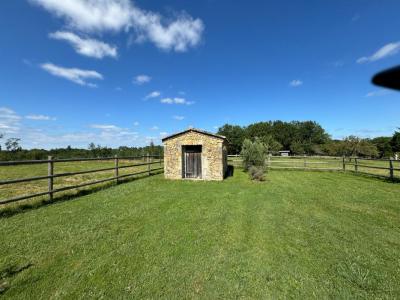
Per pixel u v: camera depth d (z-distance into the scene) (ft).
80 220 20.15
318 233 17.76
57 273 12.14
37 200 26.45
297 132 239.09
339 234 17.57
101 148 123.85
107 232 17.56
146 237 16.72
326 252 14.74
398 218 21.36
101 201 26.89
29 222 19.51
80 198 28.37
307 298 10.46
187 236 16.97
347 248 15.28
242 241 16.26
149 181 43.21
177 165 47.57
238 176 52.03
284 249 15.14
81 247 15.03
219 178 45.93
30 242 15.64
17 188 36.78
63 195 29.32
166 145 48.24
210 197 29.48
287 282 11.62
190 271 12.46
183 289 10.98
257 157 59.31
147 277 11.88
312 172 59.41
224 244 15.75
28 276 11.82
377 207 25.04
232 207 24.77
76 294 10.53
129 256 13.98
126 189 34.42
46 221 19.77
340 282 11.66
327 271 12.64
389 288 11.19
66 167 75.61
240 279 11.82
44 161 25.81
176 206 24.97
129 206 24.81
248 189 35.32
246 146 61.98
